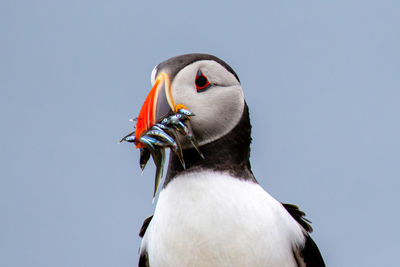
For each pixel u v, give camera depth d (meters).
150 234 7.12
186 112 6.59
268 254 6.66
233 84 7.07
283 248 6.83
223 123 6.93
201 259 6.61
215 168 6.89
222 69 6.99
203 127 6.82
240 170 7.02
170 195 6.91
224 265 6.59
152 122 6.48
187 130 6.61
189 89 6.76
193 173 6.88
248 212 6.67
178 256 6.68
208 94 6.85
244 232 6.59
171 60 6.92
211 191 6.73
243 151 7.14
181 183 6.89
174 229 6.72
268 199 7.00
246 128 7.19
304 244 7.19
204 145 6.94
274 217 6.83
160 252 6.84
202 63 6.88
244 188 6.86
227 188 6.76
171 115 6.58
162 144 6.49
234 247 6.56
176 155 7.02
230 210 6.64
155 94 6.61
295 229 7.13
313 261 7.40
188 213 6.69
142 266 7.69
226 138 6.98
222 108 6.91
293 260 7.03
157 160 6.59
